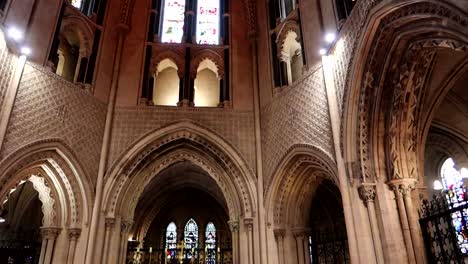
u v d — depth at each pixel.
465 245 10.06
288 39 15.98
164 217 24.94
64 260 13.09
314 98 13.13
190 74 17.06
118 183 14.68
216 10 19.53
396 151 10.65
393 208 10.16
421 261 9.43
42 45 13.65
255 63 17.33
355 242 10.19
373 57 10.45
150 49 17.42
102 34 16.55
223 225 24.81
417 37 9.67
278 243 13.79
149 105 16.09
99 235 13.67
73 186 13.71
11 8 12.33
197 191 24.73
